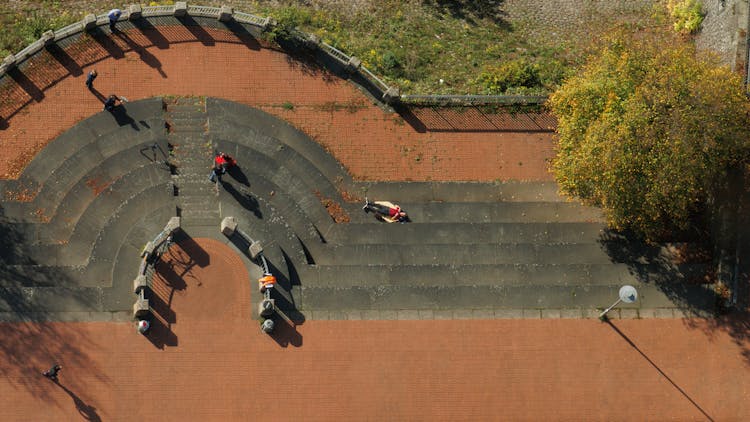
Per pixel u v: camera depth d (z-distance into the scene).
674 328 47.59
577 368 46.56
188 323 45.31
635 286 48.09
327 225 48.62
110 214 46.56
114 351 44.66
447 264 47.72
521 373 46.25
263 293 45.69
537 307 47.22
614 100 44.81
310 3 54.56
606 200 45.75
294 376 45.31
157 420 44.19
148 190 46.56
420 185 50.69
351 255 47.81
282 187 48.56
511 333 46.72
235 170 47.69
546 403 46.03
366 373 45.62
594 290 47.69
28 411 43.56
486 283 47.56
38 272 45.31
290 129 50.53
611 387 46.47
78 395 44.00
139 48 50.66
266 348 45.47
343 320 46.19
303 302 46.22
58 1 52.84
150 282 45.34
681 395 46.62
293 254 46.94
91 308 44.97
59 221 46.81
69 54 50.16
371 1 55.28
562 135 47.22
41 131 49.12
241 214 46.84
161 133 48.56
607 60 46.50
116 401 44.16
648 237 48.47
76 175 47.81
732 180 49.53
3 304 44.53
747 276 48.81
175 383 44.66
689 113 43.38
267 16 53.09
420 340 46.22
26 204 47.31
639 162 44.22
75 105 49.62
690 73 43.94
